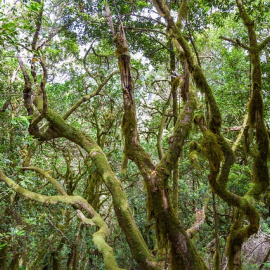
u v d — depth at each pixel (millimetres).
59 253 9078
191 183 12047
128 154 3111
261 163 3707
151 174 2875
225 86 8227
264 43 3625
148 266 2805
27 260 8750
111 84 8938
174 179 6270
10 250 6574
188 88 3492
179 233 2744
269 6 6172
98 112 10000
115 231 10742
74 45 8508
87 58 9320
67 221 7430
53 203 4082
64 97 8820
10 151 5598
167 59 8203
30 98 5414
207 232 9180
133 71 9500
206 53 11992
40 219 5770
